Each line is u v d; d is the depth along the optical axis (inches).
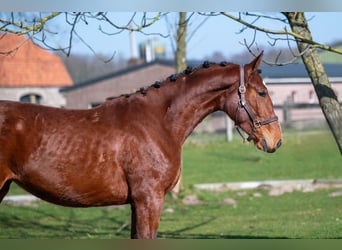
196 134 1230.3
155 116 219.3
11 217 453.4
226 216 450.6
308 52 274.2
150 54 1883.6
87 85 1525.6
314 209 457.7
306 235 344.5
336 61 1818.4
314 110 1368.1
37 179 208.7
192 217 452.4
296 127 1206.9
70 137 210.1
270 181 602.9
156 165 213.0
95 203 216.5
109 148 211.0
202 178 660.7
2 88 1448.1
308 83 1437.0
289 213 446.6
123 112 218.2
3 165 207.2
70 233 384.2
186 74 227.6
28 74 1497.3
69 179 208.8
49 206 508.1
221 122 1434.5
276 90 1395.2
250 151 870.4
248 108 221.8
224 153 872.9
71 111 218.2
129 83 1514.5
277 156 805.2
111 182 212.2
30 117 210.2
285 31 242.2
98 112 218.5
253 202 511.8
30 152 207.0
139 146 212.7
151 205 211.6
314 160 754.2
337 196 512.7
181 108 222.7
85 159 209.3
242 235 355.9
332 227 371.6
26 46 1411.2
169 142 218.2
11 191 604.4
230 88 223.5
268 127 221.5
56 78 1547.7
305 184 585.3
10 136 206.1
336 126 272.1
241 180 634.8
